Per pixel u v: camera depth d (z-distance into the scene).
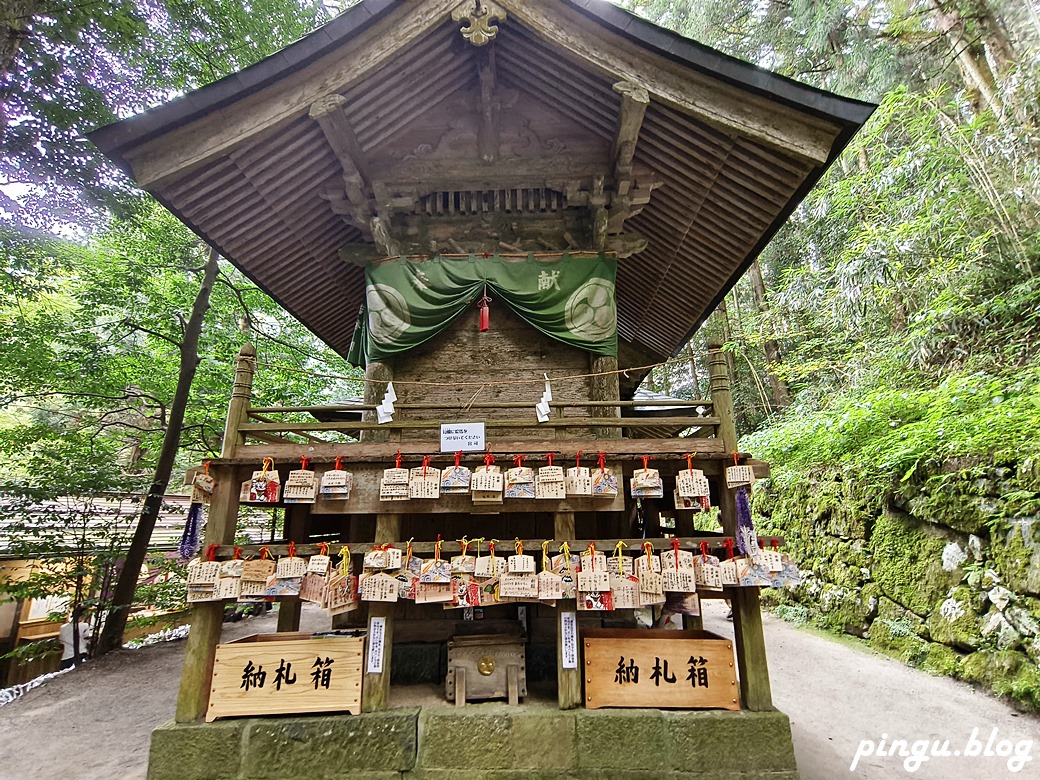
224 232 5.50
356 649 4.04
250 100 4.46
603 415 5.31
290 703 3.89
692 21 14.76
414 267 5.50
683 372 21.72
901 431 7.41
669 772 3.66
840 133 4.41
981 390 7.10
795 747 4.55
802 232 14.18
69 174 7.45
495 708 3.94
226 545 4.23
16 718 5.83
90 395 10.01
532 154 5.48
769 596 10.49
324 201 5.64
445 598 4.01
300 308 7.30
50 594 8.59
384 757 3.73
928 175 9.38
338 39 4.42
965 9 10.01
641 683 3.98
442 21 4.56
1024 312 7.86
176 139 4.45
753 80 4.32
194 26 8.76
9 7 5.73
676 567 4.04
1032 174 8.17
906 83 11.24
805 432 9.88
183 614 10.77
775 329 14.01
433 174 5.45
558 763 3.70
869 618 7.58
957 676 5.86
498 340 5.70
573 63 4.80
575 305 5.39
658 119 4.90
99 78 7.57
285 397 12.22
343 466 4.33
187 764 3.68
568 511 4.22
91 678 7.39
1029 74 8.73
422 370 5.63
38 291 8.56
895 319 10.21
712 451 4.34
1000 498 5.64
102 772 4.38
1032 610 5.13
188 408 11.23
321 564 4.01
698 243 6.21
